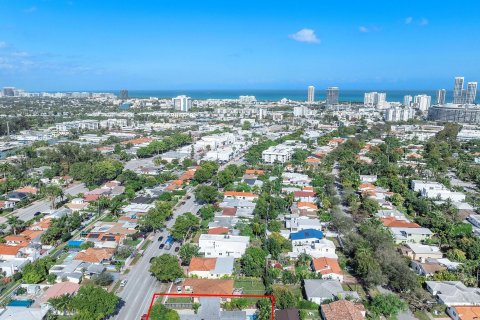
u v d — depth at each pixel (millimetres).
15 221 159750
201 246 143000
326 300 110000
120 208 188500
